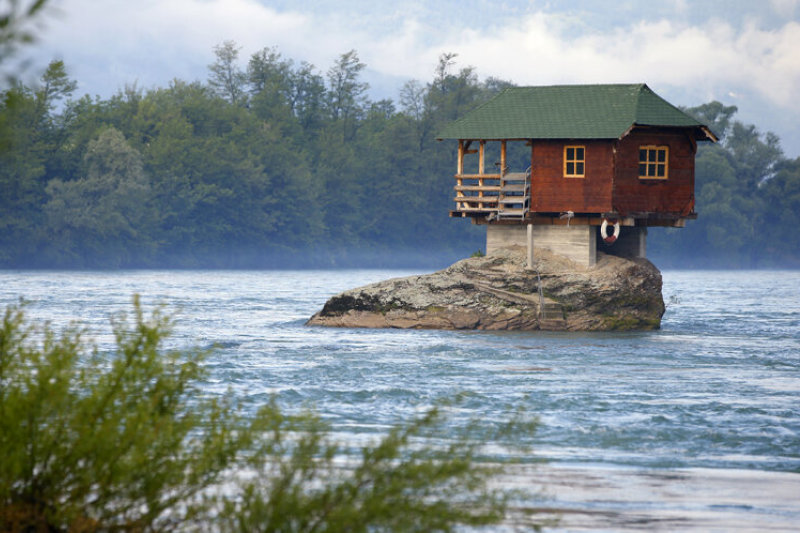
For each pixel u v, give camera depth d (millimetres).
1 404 19266
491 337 96562
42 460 19219
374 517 17766
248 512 18875
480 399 56000
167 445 19938
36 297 166250
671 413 51500
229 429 20797
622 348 88125
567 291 105062
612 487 32375
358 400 54812
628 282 106500
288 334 98750
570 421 48562
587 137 107000
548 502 29172
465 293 105875
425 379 65188
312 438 20141
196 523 20266
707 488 32875
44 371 20047
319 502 18234
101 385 20703
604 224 106938
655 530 26219
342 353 81000
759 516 28500
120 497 19438
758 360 80188
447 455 19953
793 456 40688
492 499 19750
